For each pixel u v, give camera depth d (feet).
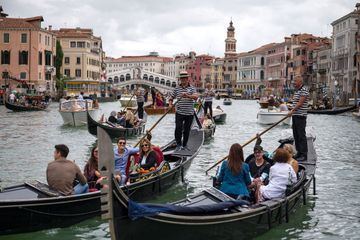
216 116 96.94
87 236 24.08
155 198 30.81
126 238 18.12
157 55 559.38
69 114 82.43
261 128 86.89
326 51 249.34
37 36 190.49
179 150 38.50
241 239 22.16
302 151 34.55
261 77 360.69
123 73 370.94
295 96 34.42
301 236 24.70
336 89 201.16
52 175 25.27
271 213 23.81
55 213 24.18
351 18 209.87
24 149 53.47
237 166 24.20
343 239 24.52
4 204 22.66
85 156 49.32
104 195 17.57
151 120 102.58
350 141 66.69
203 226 19.75
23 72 190.08
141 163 31.22
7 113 118.21
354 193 33.68
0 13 205.98
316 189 34.81
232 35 440.45
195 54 504.43
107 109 155.63
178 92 38.45
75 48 253.65
